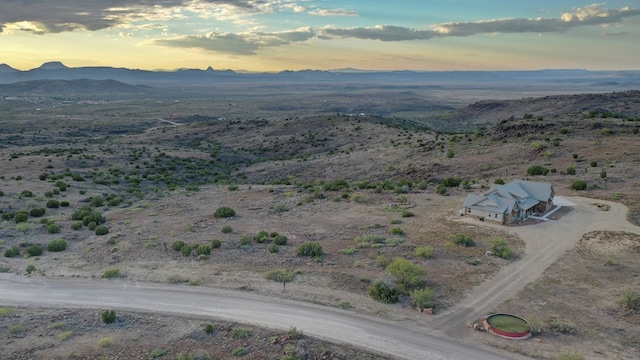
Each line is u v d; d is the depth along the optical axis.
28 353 30.06
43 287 40.69
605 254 46.66
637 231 52.47
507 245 49.12
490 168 91.19
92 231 60.19
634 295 36.28
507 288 39.34
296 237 54.81
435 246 49.59
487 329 32.44
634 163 80.38
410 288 39.38
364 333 32.28
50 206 73.50
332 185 86.69
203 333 32.62
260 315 35.03
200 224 61.62
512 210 57.50
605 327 32.72
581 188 70.62
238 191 86.38
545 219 58.72
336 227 58.56
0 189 81.75
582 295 37.81
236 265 45.91
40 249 50.66
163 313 35.62
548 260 45.53
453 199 71.25
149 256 49.06
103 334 32.59
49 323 34.09
